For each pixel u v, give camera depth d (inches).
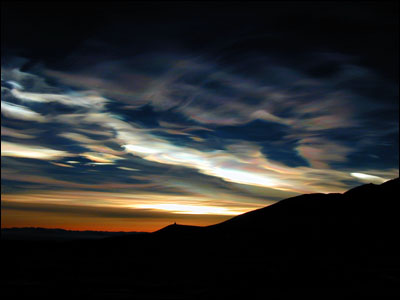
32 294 1082.1
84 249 3125.0
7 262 2070.6
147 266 1882.4
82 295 1064.8
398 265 1781.5
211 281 1342.3
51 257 2434.8
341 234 3272.6
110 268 1797.5
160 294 1091.9
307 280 1318.9
